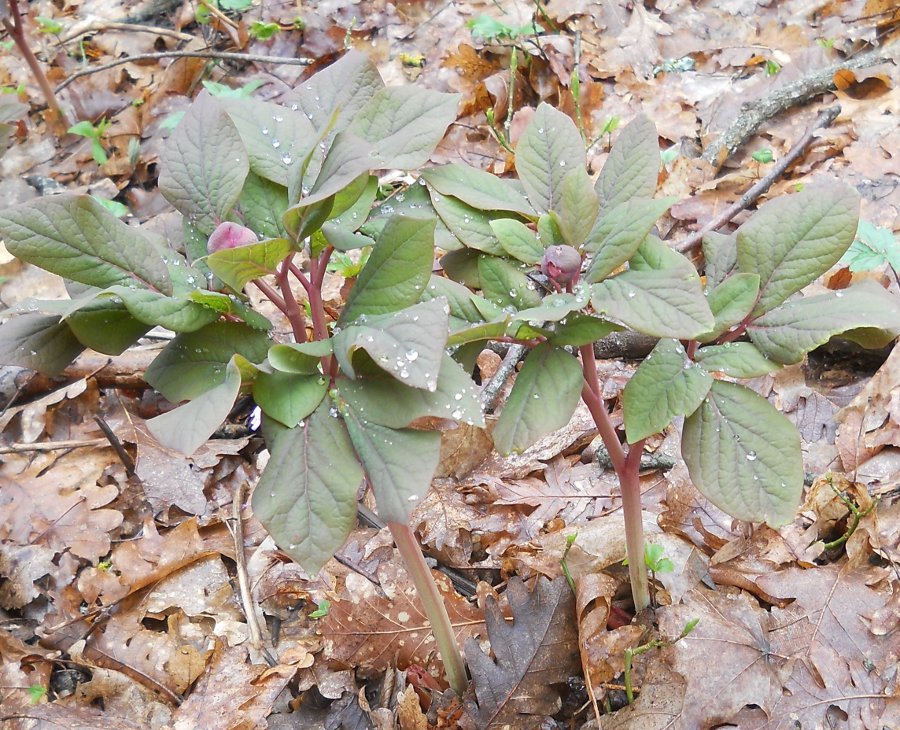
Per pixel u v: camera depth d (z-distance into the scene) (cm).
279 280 59
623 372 104
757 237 61
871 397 92
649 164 61
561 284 59
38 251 56
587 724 74
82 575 90
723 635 77
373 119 61
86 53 175
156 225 68
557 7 165
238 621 87
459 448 97
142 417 108
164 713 81
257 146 61
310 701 80
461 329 59
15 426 106
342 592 85
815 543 84
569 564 85
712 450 61
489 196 64
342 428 56
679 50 157
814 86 137
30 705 81
